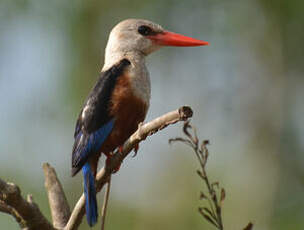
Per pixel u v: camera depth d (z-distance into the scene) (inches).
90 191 283.3
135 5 538.6
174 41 337.4
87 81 509.4
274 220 527.2
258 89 599.5
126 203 515.2
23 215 235.1
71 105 494.6
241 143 581.0
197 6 547.8
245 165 565.3
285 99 613.3
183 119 227.1
